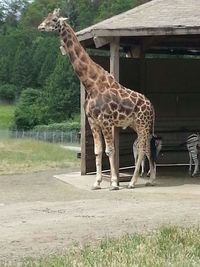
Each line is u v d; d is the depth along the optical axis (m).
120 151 16.98
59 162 21.95
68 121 55.59
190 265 6.26
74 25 84.50
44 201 12.16
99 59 16.25
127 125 13.87
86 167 16.45
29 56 82.25
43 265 6.39
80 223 9.23
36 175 17.50
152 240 7.40
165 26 13.27
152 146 14.23
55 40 81.62
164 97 18.28
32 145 31.33
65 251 7.22
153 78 18.03
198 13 14.00
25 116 56.38
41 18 106.25
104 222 9.27
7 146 30.53
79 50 13.88
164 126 18.34
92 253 6.84
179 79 18.41
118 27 13.63
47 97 58.50
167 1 15.39
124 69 17.02
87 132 16.39
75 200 12.17
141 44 17.39
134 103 13.77
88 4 88.25
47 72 77.06
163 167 18.34
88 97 13.89
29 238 8.22
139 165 13.95
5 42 89.81
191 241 7.29
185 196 12.50
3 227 9.09
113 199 12.15
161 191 13.26
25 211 10.66
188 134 18.58
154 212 10.15
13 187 14.70
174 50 19.69
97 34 13.84
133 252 6.83
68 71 58.09
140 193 13.00
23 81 80.75
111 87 13.76
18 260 6.92
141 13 14.55
